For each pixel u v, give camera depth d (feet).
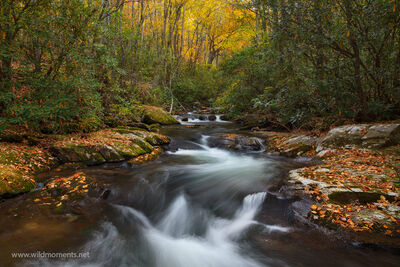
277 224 11.45
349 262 8.55
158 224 12.68
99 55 22.82
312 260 8.85
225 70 46.21
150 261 9.64
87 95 20.51
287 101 27.04
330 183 13.21
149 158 22.34
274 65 26.55
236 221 12.51
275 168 19.12
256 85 38.86
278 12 23.35
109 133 25.25
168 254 10.12
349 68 22.50
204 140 30.94
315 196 12.42
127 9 47.88
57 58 19.22
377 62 21.84
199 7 73.61
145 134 27.30
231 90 43.75
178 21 70.79
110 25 24.47
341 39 21.20
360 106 23.24
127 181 16.30
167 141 28.55
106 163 19.75
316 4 20.52
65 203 12.67
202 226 12.51
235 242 10.77
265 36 32.50
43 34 17.35
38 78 18.25
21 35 18.21
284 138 27.71
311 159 20.84
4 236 9.72
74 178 15.20
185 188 16.29
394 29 19.98
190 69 85.87
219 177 17.84
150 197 14.84
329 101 24.06
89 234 10.64
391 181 12.50
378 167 14.92
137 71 43.42
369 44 20.92
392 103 22.57
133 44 43.29
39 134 20.43
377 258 8.57
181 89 73.20
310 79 23.59
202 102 82.07
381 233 9.30
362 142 19.62
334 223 10.30
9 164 14.83
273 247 9.95
